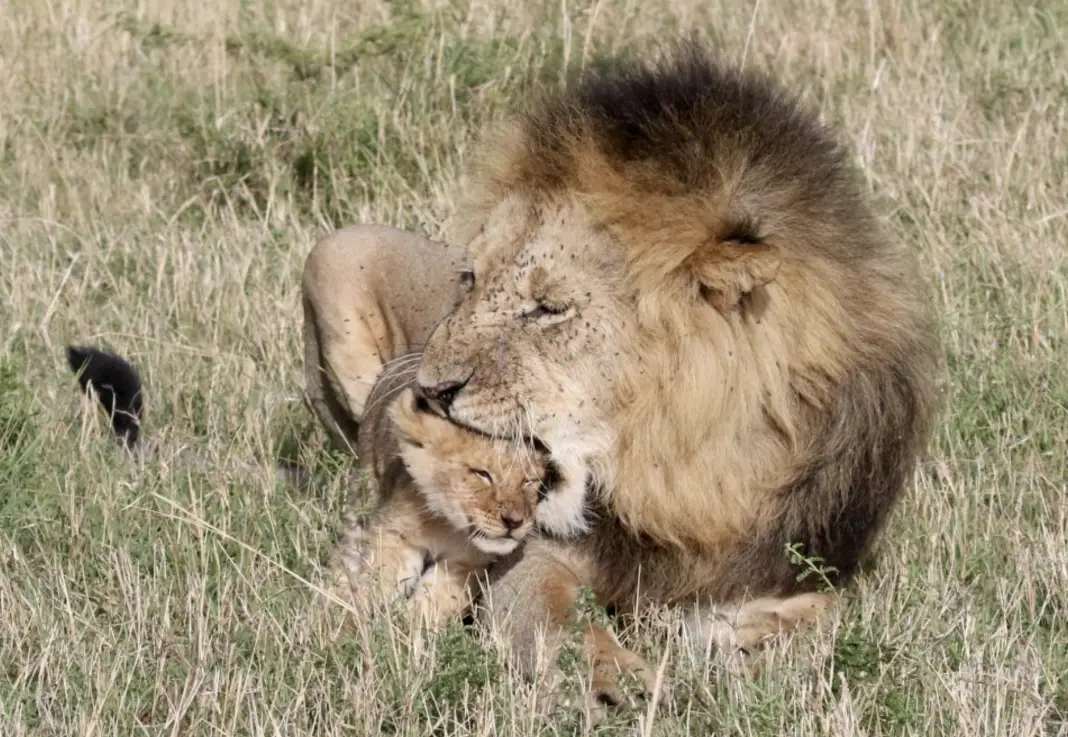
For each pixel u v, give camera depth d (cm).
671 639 961
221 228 1611
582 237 923
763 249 888
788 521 964
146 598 977
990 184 1617
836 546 995
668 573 972
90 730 827
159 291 1464
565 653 889
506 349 923
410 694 874
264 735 846
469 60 1744
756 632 972
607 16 1852
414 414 954
